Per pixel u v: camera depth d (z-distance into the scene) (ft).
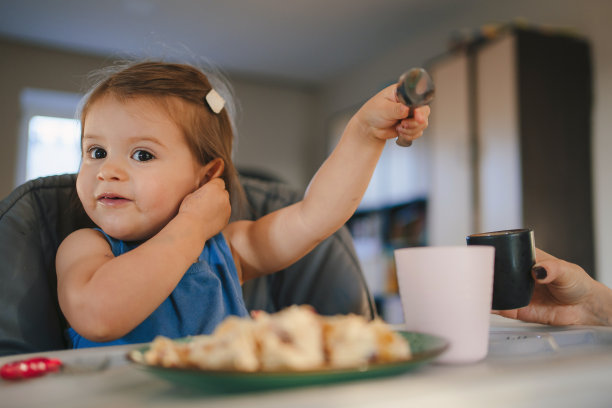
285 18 12.26
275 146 17.07
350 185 2.39
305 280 3.27
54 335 2.43
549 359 1.27
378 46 13.97
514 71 8.79
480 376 0.92
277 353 0.91
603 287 2.04
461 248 1.32
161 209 2.56
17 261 2.39
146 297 1.92
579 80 9.10
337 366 0.91
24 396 1.02
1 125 13.51
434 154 10.71
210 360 0.95
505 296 1.62
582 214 8.84
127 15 12.08
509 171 8.82
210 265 2.71
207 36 13.19
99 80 3.00
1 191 13.42
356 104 15.64
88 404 0.84
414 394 0.80
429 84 1.32
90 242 2.30
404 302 1.41
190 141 2.75
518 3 10.55
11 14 12.04
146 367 1.01
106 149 2.55
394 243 12.44
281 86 17.22
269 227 2.83
